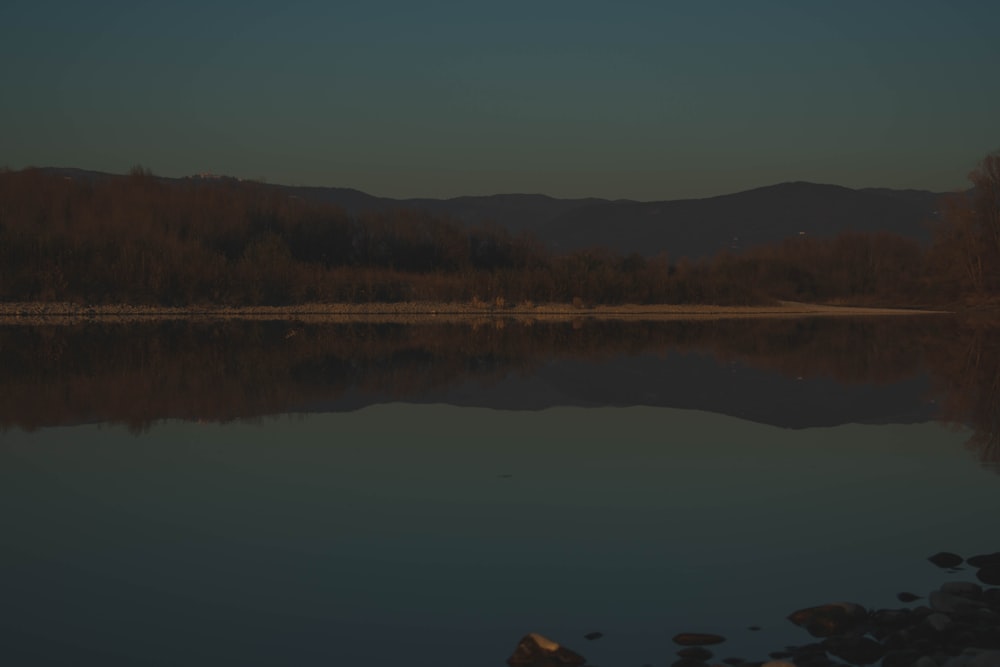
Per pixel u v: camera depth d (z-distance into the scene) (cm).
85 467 1430
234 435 1709
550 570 955
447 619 826
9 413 1919
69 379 2442
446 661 739
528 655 736
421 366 2931
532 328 5003
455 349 3597
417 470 1425
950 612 802
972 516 1162
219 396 2197
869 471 1430
